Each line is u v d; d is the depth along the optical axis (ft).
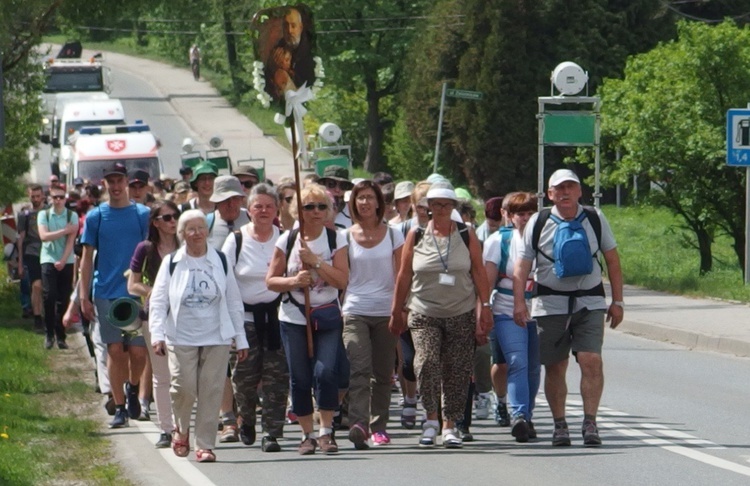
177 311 92.32
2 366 139.64
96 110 405.39
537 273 96.73
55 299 161.58
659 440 98.22
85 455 96.37
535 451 95.20
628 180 263.90
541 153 226.58
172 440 98.73
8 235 194.90
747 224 209.46
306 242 95.35
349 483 83.97
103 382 113.29
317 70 97.40
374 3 561.43
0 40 208.95
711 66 245.65
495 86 455.63
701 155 244.42
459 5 474.49
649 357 153.38
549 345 96.53
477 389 112.47
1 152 203.92
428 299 96.58
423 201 108.78
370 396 100.48
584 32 454.40
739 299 205.67
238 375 99.25
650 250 312.91
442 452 95.81
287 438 104.47
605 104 265.13
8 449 93.71
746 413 111.65
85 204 164.25
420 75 483.92
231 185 106.83
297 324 95.35
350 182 124.98
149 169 315.17
